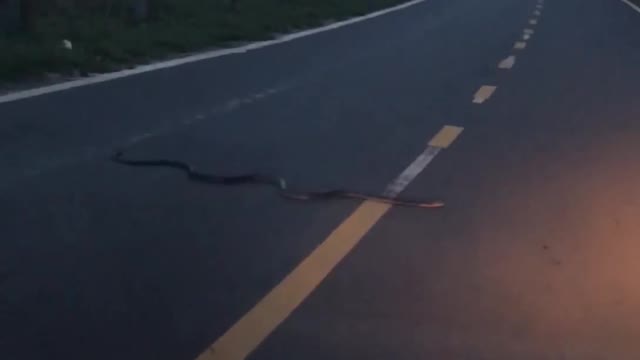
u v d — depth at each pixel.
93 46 16.95
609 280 6.69
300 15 27.92
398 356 5.41
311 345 5.52
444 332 5.74
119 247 7.00
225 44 20.48
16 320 5.71
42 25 18.44
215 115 12.13
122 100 12.84
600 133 12.12
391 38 23.84
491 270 6.81
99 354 5.31
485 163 10.17
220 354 5.37
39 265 6.57
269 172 9.34
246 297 6.19
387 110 13.19
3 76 13.69
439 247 7.29
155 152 9.91
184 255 6.90
